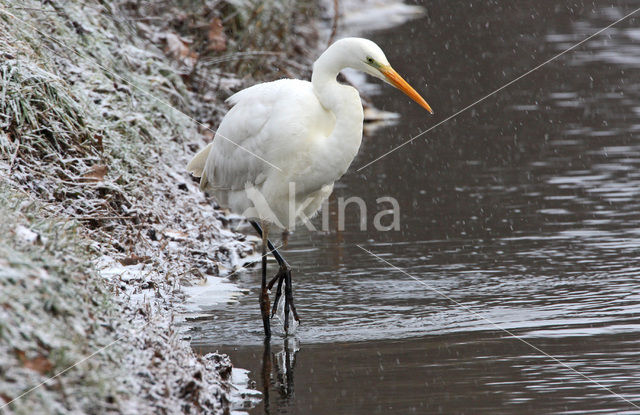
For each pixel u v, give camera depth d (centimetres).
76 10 1484
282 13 2261
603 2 4344
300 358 884
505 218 1428
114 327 729
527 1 4447
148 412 640
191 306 1042
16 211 800
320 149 975
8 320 618
